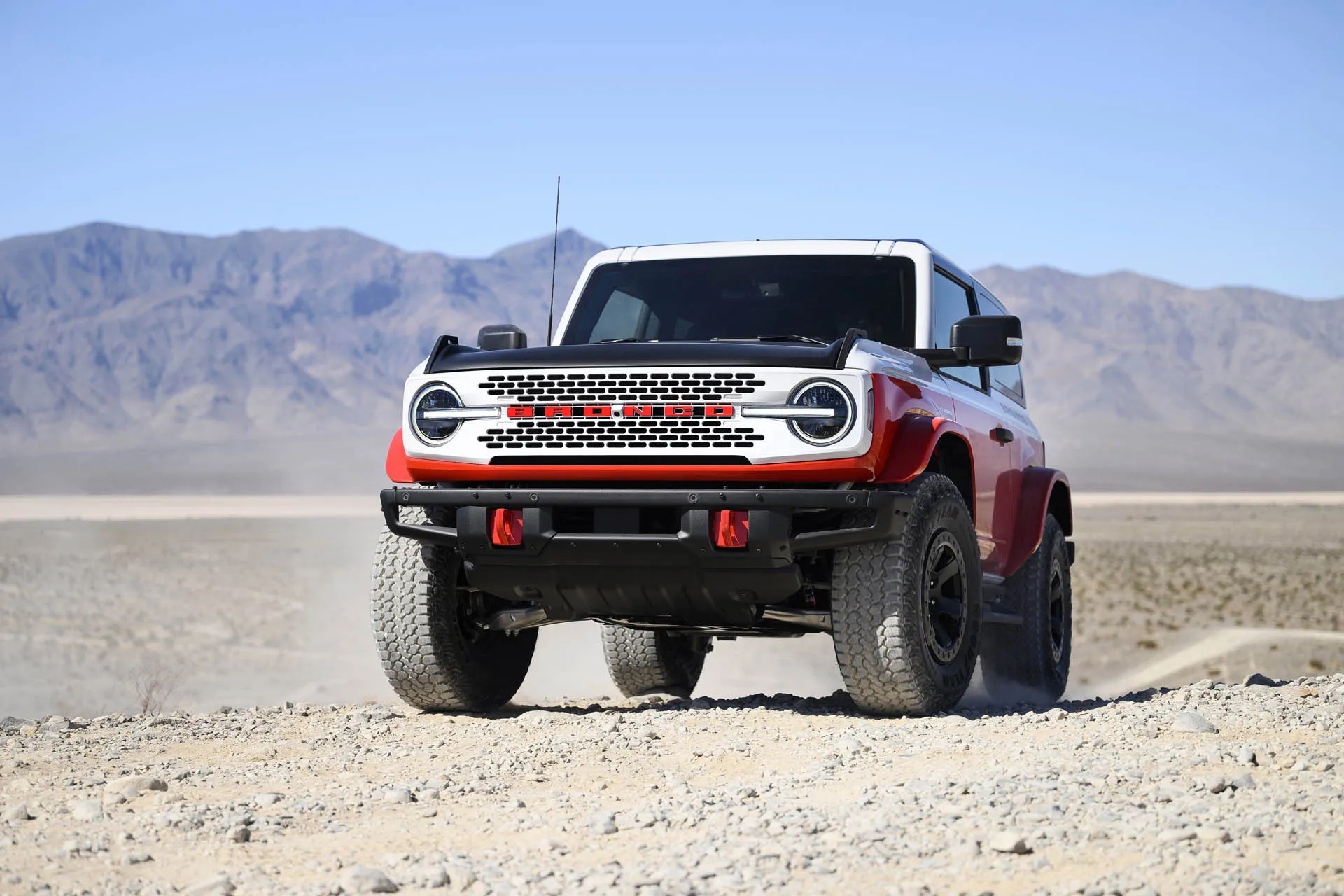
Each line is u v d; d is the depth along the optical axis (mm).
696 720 16375
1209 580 109125
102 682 55906
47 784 13312
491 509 15922
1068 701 19516
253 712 19203
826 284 19406
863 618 15711
